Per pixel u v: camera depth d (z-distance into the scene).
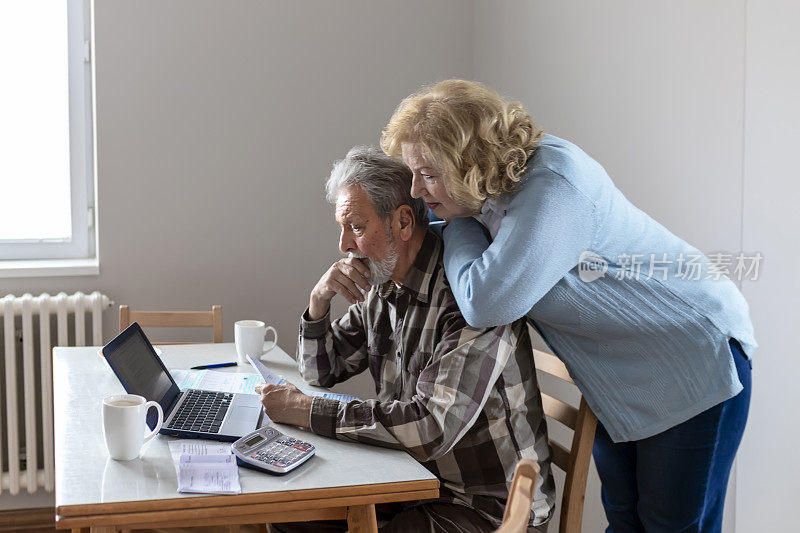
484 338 1.40
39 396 2.72
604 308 1.48
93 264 2.76
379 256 1.54
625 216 1.49
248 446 1.31
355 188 1.51
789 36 1.68
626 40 2.15
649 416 1.53
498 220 1.48
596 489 2.28
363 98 2.97
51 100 2.85
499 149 1.38
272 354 2.14
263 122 2.87
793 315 1.69
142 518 1.12
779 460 1.74
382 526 1.43
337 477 1.24
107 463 1.27
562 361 1.61
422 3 3.01
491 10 2.91
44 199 2.87
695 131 1.92
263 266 2.91
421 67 3.03
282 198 2.91
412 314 1.56
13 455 2.59
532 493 0.87
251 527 2.63
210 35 2.79
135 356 1.55
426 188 1.45
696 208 1.92
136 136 2.75
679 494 1.55
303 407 1.45
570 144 1.46
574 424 1.63
